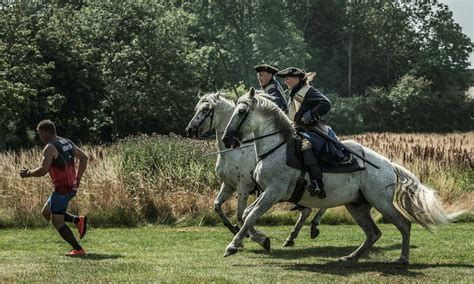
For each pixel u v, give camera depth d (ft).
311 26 336.29
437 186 71.41
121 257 42.37
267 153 39.70
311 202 39.99
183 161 68.95
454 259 42.93
